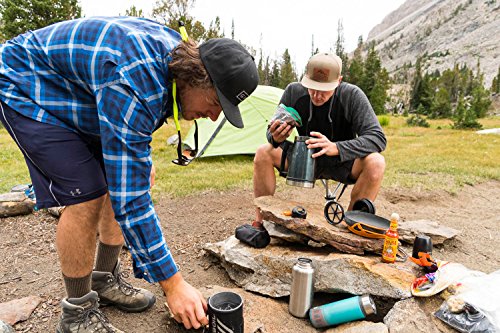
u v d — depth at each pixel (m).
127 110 1.29
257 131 7.21
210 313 1.58
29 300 2.17
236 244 2.49
